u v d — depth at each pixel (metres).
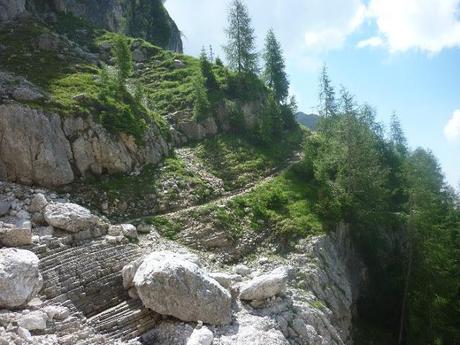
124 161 46.72
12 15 67.00
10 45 58.41
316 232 45.09
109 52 74.69
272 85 79.94
